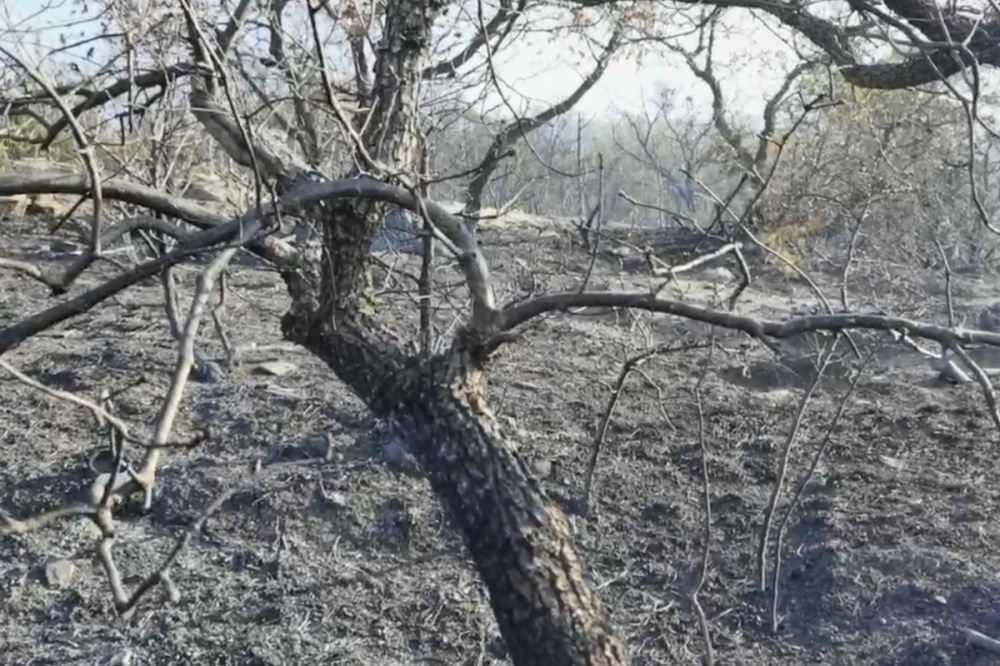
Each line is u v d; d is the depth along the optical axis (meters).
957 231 12.08
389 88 3.02
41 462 5.45
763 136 3.60
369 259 3.06
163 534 4.92
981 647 4.09
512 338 2.72
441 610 4.38
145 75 3.27
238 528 4.94
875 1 5.18
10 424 5.87
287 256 2.99
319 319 2.96
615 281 8.48
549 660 2.67
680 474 5.51
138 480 1.94
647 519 5.09
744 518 5.08
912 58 5.52
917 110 9.90
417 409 2.83
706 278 9.69
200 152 4.89
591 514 5.09
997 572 4.54
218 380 6.57
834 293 9.38
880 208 9.62
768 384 7.09
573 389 6.61
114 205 4.23
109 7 3.25
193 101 3.21
